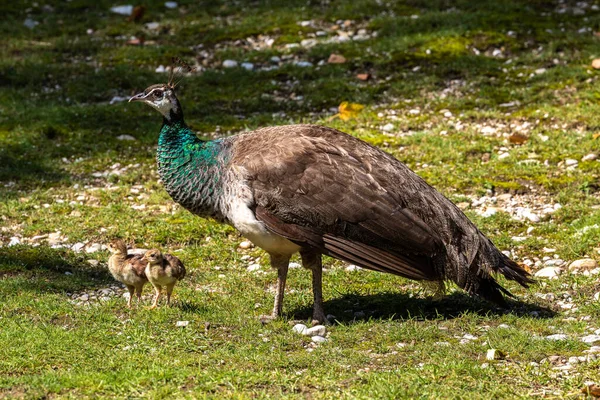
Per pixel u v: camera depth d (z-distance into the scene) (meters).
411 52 19.53
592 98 16.80
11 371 8.93
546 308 10.71
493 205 13.73
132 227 13.43
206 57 20.36
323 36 20.98
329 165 9.93
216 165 10.41
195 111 17.73
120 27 22.12
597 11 21.23
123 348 9.54
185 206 10.74
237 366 9.03
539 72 18.30
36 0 24.06
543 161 14.96
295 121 17.06
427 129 16.48
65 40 21.17
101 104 18.28
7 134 16.70
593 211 13.24
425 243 9.83
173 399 8.22
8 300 10.91
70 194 14.70
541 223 13.09
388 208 9.80
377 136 16.11
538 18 20.81
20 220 13.80
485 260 10.06
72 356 9.27
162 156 10.64
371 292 11.40
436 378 8.60
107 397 8.28
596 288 11.09
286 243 10.14
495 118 16.61
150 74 19.42
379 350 9.48
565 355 9.21
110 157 16.11
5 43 21.08
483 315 10.49
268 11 22.59
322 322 10.38
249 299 11.12
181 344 9.62
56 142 16.66
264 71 19.33
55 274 12.02
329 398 8.17
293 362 9.12
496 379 8.63
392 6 22.25
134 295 11.27
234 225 10.35
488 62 18.86
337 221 9.80
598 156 14.89
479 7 21.59
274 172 9.93
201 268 12.30
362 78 18.62
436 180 14.50
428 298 11.08
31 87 18.94
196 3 23.59
